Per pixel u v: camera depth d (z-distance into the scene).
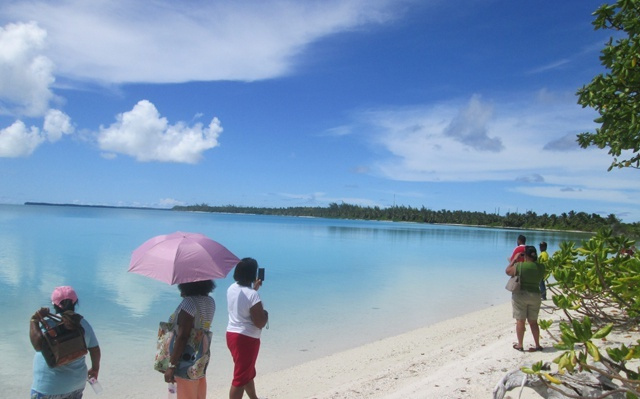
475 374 6.06
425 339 9.68
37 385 3.72
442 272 22.98
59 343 3.67
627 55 3.80
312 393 6.53
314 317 12.17
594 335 3.02
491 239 65.88
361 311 13.01
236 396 4.80
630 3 3.82
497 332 9.48
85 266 20.25
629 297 5.04
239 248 34.88
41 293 13.93
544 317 9.97
